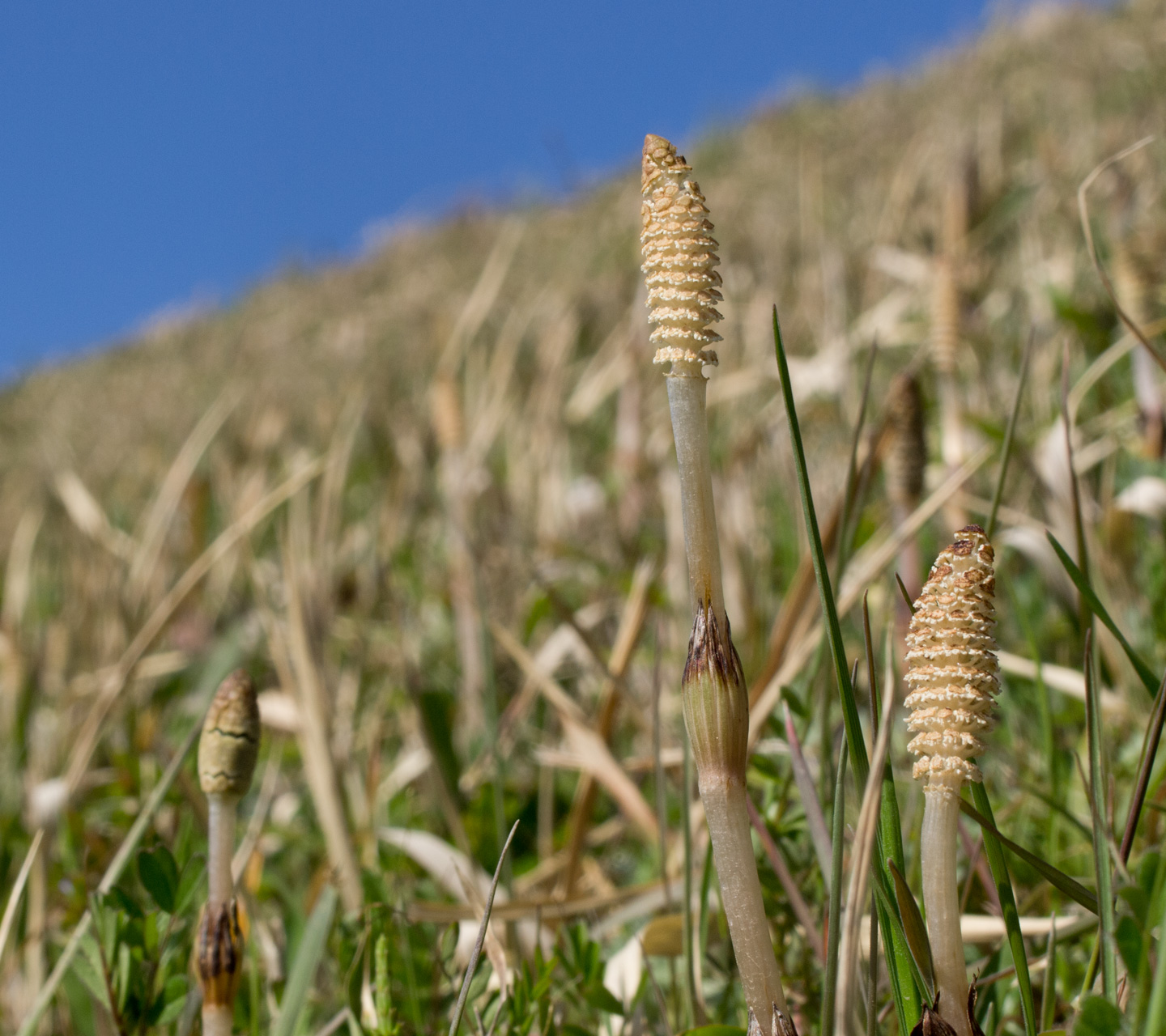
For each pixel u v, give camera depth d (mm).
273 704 599
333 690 674
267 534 1115
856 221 1609
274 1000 376
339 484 755
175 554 962
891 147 2295
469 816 553
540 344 1473
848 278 1179
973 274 987
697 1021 333
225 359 2969
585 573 848
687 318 258
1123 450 649
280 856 567
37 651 811
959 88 3033
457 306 2225
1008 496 683
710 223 260
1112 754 443
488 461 1105
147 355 3816
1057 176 1327
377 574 855
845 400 823
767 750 422
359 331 2236
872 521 589
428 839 467
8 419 3203
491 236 3570
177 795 520
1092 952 340
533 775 647
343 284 3727
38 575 1143
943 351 561
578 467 1105
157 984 345
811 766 412
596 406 1152
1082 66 2543
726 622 257
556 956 354
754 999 253
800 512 594
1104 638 478
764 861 360
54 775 657
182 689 820
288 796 634
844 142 2785
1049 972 288
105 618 875
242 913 397
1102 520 584
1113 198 1053
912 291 1000
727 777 253
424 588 900
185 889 343
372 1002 355
